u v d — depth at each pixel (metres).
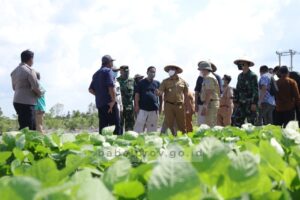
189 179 1.01
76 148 3.15
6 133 3.36
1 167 2.59
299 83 13.97
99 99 11.70
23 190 0.85
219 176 1.25
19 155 2.74
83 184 0.97
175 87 12.74
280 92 12.92
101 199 0.95
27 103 10.52
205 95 12.32
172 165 1.03
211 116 12.38
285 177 1.44
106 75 11.56
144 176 1.46
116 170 1.36
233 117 12.88
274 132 3.28
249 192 1.21
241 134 4.38
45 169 1.39
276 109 13.08
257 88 12.50
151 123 13.77
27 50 10.57
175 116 12.88
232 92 14.61
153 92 13.71
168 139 3.74
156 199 1.00
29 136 3.44
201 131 4.61
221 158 1.31
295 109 13.25
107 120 11.73
